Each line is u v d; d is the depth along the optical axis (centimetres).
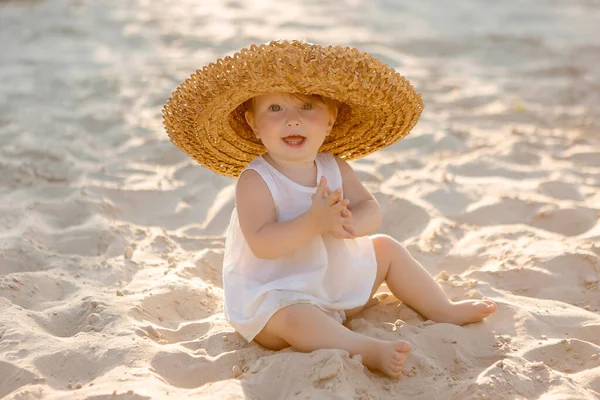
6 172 468
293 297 259
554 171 482
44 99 653
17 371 246
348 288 282
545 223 403
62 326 286
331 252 279
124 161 507
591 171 486
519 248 363
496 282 333
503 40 953
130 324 279
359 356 244
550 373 245
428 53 888
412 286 292
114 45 905
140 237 389
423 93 703
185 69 775
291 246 264
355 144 313
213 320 295
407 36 973
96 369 252
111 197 438
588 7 1264
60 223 405
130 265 351
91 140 549
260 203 276
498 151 525
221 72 259
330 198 257
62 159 496
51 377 247
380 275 294
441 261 364
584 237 377
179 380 251
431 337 269
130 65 798
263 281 273
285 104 271
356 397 229
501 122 615
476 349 267
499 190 445
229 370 255
